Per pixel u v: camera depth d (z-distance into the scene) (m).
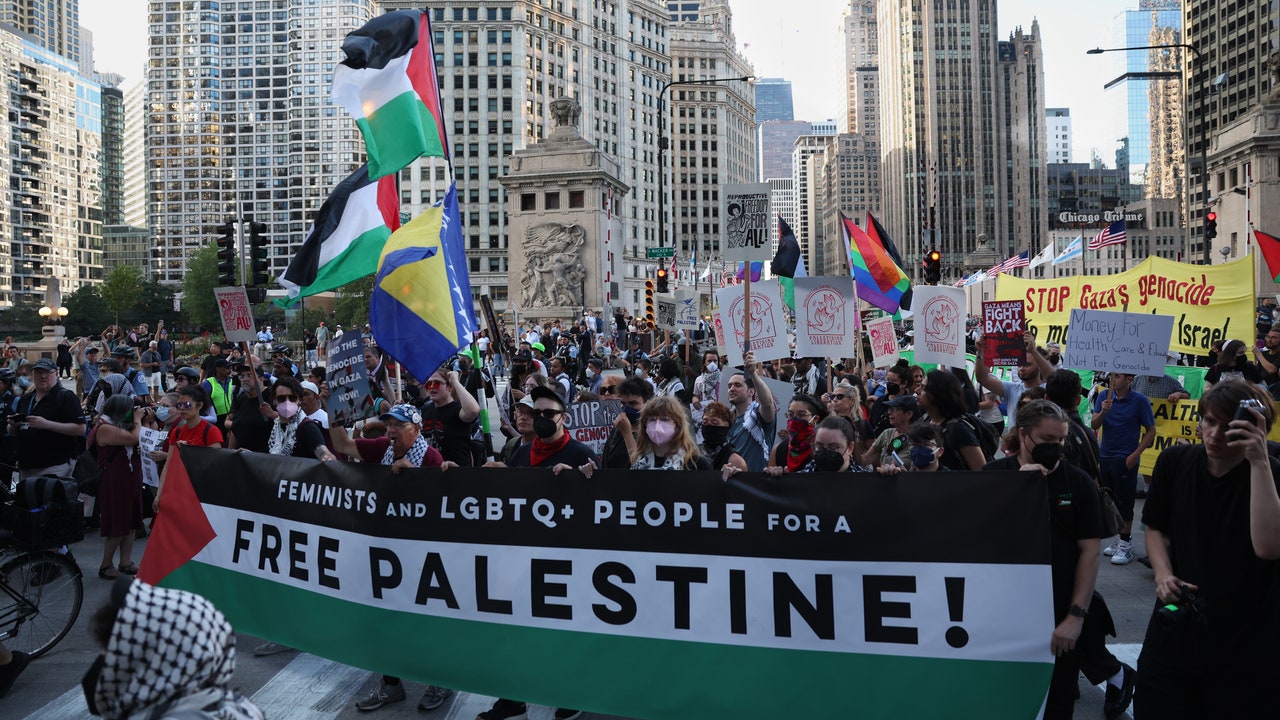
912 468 5.91
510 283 65.19
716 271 76.31
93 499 11.41
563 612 5.36
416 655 5.68
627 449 7.21
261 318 96.06
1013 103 194.62
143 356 25.38
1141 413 9.54
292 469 6.24
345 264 9.40
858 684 4.81
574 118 65.50
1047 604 4.53
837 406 8.35
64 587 7.24
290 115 190.00
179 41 190.88
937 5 185.50
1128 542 9.58
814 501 4.89
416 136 9.09
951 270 183.38
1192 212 127.44
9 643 6.97
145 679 2.34
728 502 5.05
